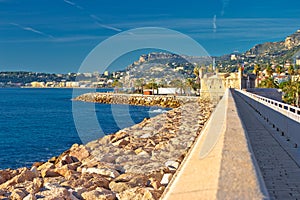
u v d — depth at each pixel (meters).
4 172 14.88
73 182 12.40
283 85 114.31
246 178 6.50
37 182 12.33
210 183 6.55
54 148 38.16
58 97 181.62
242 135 11.63
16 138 47.25
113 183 11.81
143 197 9.83
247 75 101.25
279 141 15.52
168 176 11.66
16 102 140.38
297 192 7.98
